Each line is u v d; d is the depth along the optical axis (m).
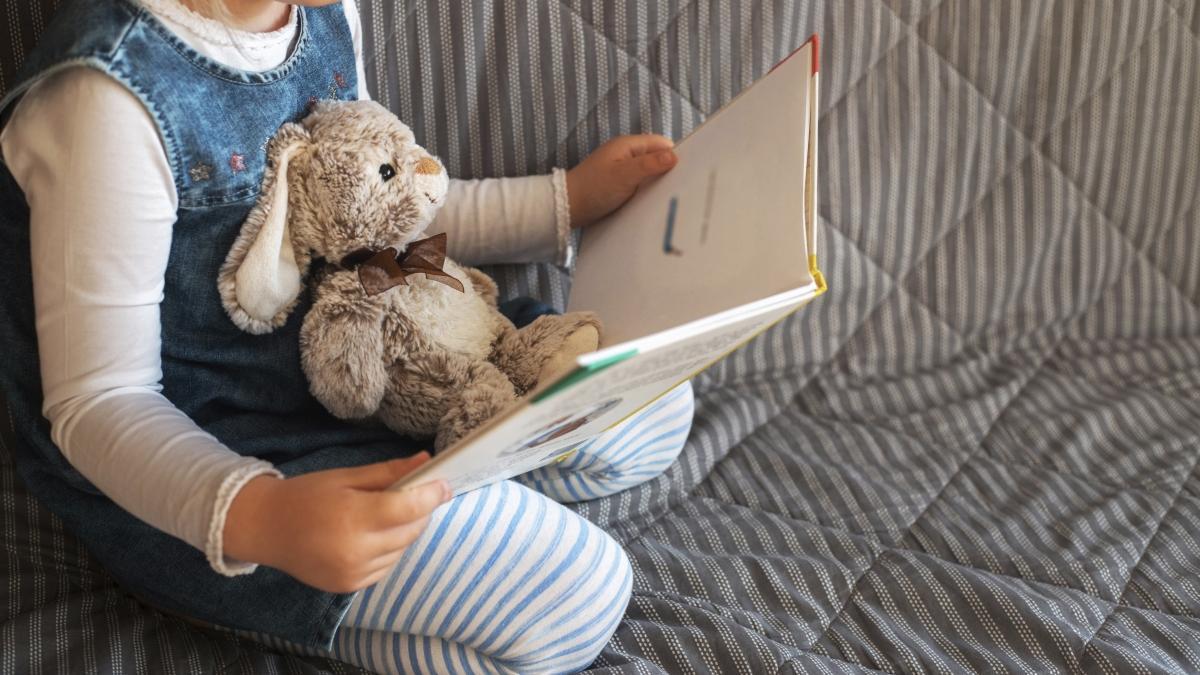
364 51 0.98
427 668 0.80
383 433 0.87
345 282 0.80
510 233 1.01
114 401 0.71
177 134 0.71
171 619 0.85
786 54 1.10
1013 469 1.09
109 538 0.79
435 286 0.85
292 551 0.65
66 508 0.80
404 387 0.83
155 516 0.69
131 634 0.80
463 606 0.77
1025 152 1.21
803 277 0.67
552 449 0.77
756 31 1.08
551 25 1.03
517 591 0.77
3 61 0.83
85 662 0.76
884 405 1.19
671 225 0.85
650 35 1.06
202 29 0.72
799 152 0.73
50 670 0.75
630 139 0.99
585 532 0.82
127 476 0.69
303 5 0.72
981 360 1.24
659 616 0.89
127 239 0.70
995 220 1.22
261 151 0.77
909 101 1.16
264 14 0.78
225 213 0.76
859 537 0.99
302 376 0.84
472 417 0.81
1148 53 1.18
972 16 1.14
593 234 0.99
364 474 0.66
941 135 1.18
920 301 1.24
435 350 0.83
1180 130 1.22
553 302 1.12
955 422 1.15
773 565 0.94
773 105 0.80
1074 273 1.26
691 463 1.06
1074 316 1.28
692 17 1.07
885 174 1.18
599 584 0.80
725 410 1.13
